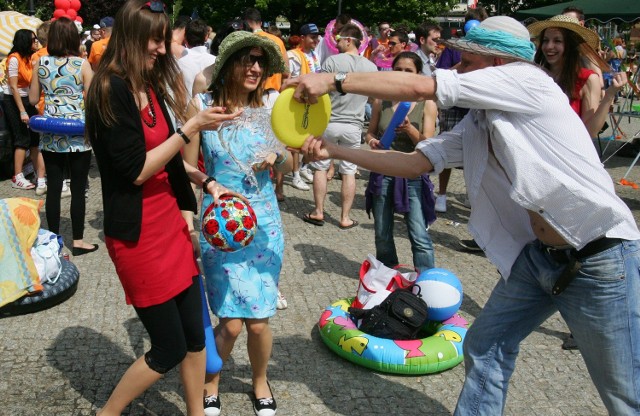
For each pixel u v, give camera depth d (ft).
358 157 9.09
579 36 13.01
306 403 11.38
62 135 17.46
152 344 9.17
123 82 8.16
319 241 20.75
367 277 14.46
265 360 10.84
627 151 36.94
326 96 8.88
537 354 13.65
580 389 12.33
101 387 11.58
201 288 9.71
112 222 8.55
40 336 13.46
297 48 28.35
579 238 7.94
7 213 14.38
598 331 8.23
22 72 24.49
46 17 80.74
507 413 11.44
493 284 17.79
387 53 30.91
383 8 98.73
